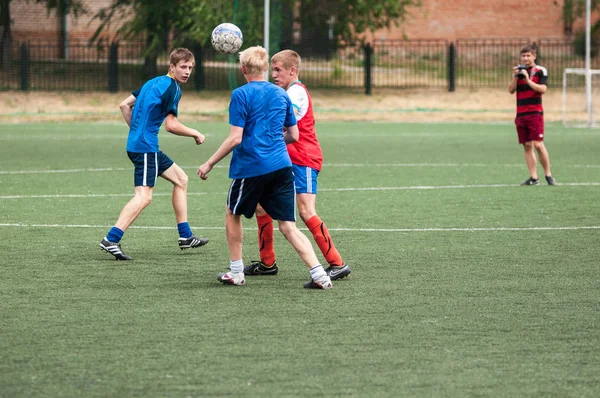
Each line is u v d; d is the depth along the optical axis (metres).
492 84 120.88
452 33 137.62
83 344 17.89
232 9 111.88
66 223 33.50
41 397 14.86
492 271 25.20
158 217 35.03
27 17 136.75
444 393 15.07
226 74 122.50
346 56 135.50
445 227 32.81
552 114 107.31
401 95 114.06
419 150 66.44
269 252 24.94
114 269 25.50
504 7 137.12
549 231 31.95
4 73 114.69
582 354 17.28
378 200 40.16
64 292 22.52
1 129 85.44
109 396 14.91
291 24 125.56
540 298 21.98
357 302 21.58
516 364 16.64
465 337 18.47
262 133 22.80
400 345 17.86
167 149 67.06
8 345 17.78
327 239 24.16
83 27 139.12
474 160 59.03
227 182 47.06
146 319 19.89
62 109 106.25
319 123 97.94
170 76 28.00
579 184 46.19
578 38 134.12
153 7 116.25
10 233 31.25
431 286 23.31
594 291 22.73
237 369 16.30
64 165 54.66
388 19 120.56
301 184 24.31
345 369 16.31
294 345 17.86
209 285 23.56
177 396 14.90
